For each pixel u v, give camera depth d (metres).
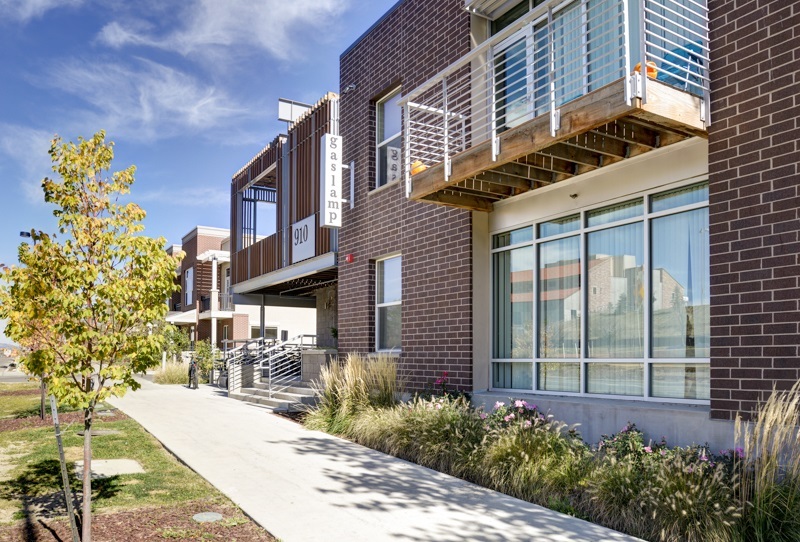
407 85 12.31
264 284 18.69
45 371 5.53
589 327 8.96
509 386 10.34
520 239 10.23
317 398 12.95
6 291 5.61
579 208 9.04
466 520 6.03
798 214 6.19
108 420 12.71
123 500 6.76
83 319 5.64
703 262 7.46
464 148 10.77
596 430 8.12
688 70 6.87
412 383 11.66
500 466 7.34
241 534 5.69
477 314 10.56
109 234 5.68
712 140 6.97
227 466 8.27
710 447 6.73
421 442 8.63
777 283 6.30
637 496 5.88
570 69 9.34
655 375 8.00
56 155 5.82
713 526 5.29
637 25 8.34
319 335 20.19
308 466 8.27
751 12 6.69
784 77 6.38
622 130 7.39
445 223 11.08
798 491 5.35
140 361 5.86
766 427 5.46
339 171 13.71
